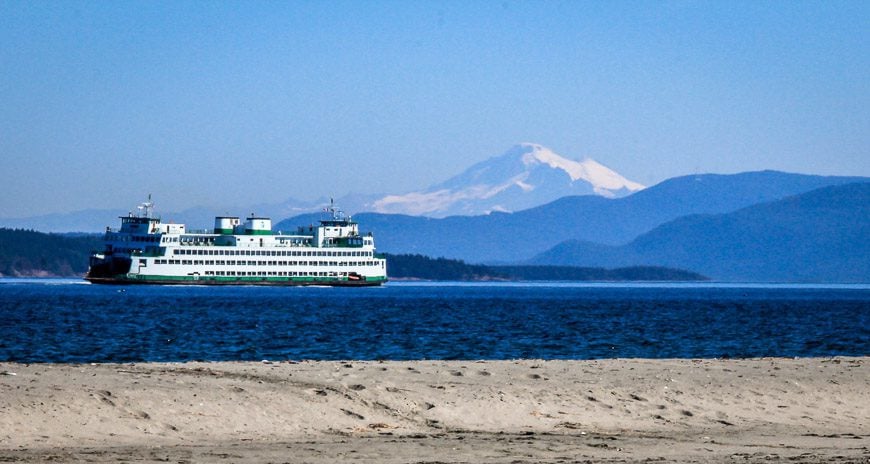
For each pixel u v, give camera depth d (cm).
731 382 6700
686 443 5109
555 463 4456
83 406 5169
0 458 4303
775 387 6612
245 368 6706
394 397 5834
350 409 5566
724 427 5669
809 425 5809
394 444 4878
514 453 4694
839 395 6531
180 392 5559
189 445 4744
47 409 5062
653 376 6850
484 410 5725
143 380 5884
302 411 5456
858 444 5178
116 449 4591
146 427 5012
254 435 5025
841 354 11775
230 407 5388
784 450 4941
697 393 6362
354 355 10912
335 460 4438
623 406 6000
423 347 12156
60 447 4588
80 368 6450
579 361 7756
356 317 19950
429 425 5416
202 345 12075
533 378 6644
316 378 6262
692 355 11406
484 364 7350
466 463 4425
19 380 5669
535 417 5678
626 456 4684
